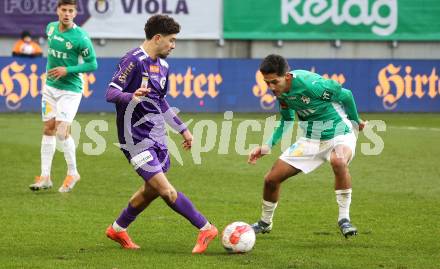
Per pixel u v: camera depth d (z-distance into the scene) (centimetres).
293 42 6675
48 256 1866
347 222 2036
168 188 1889
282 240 2075
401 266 1788
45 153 2878
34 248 1958
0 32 6144
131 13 6334
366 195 2839
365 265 1795
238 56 6612
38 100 5775
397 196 2822
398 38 6719
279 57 2017
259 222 2117
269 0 6550
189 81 5947
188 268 1745
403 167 3516
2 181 3092
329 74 6194
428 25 6750
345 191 2041
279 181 2064
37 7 6166
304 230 2216
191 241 2062
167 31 1888
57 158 3706
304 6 6606
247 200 2714
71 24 2819
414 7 6725
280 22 6581
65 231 2173
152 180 1884
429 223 2322
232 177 3231
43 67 5762
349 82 6216
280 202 2678
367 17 6688
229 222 2342
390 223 2323
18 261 1808
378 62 6238
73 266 1759
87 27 6278
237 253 1898
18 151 3897
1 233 2139
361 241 2069
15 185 2998
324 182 3114
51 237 2094
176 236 2123
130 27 6344
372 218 2398
